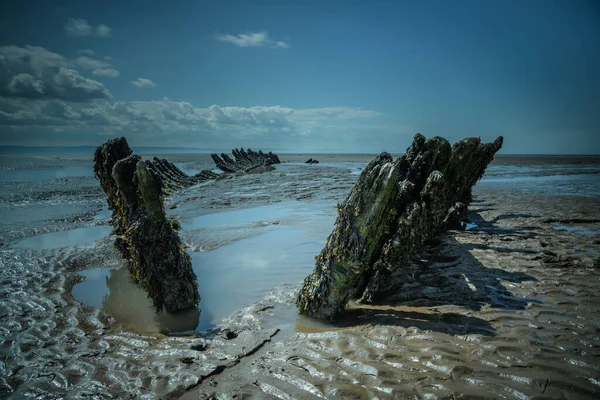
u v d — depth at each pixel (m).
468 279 6.88
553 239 9.68
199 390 3.82
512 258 8.03
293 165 48.75
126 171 6.20
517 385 3.68
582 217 12.49
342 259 5.40
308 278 5.80
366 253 5.41
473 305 5.71
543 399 3.46
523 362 4.07
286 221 12.76
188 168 47.62
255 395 3.70
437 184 7.09
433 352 4.30
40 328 5.32
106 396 3.74
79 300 6.47
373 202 5.28
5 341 4.91
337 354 4.38
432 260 8.16
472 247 9.08
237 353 4.53
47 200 18.20
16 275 7.66
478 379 3.79
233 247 9.76
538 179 29.02
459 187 11.11
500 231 10.91
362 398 3.59
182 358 4.43
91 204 17.05
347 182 25.58
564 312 5.34
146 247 5.93
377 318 5.43
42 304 6.20
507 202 16.44
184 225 12.48
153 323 5.61
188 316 5.84
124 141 8.52
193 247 9.82
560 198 17.45
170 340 4.91
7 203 17.31
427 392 3.62
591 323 4.98
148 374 4.10
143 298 6.61
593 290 6.12
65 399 3.71
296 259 8.66
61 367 4.28
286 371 4.09
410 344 4.52
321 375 3.99
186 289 6.01
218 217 13.94
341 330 5.04
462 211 11.22
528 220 12.34
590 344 4.43
